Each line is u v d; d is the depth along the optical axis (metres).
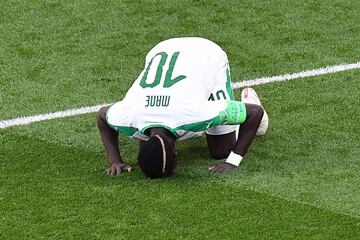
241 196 18.83
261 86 24.72
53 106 23.72
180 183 19.39
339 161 20.45
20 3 29.86
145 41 27.52
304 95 24.08
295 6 29.55
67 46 27.19
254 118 19.70
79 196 18.97
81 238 17.47
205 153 20.95
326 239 17.31
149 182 19.45
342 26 28.33
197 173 19.88
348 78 25.05
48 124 22.67
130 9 29.45
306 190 19.08
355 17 28.84
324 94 24.11
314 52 26.70
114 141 20.25
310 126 22.27
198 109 19.16
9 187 19.45
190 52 20.06
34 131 22.28
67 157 20.88
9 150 21.23
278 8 29.44
